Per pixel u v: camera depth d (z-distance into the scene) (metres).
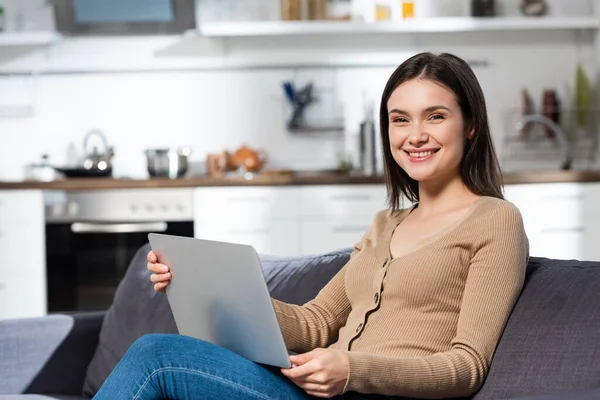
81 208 5.20
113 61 5.90
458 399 1.95
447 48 5.93
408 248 2.12
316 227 5.18
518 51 5.92
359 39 5.93
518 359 1.88
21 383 2.85
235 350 1.98
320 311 2.27
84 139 5.92
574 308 1.87
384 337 2.03
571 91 5.89
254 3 5.90
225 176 5.42
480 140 2.13
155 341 1.83
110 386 1.81
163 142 5.93
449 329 2.01
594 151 5.86
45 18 5.89
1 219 5.19
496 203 2.03
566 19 5.68
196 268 1.96
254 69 5.91
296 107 5.86
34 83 5.90
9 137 5.91
